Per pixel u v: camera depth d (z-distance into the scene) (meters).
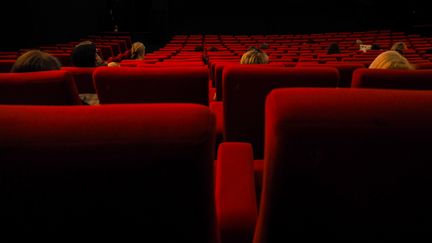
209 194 0.39
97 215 0.38
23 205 0.37
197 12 12.48
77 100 0.97
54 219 0.38
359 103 0.35
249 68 1.16
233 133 1.30
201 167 0.35
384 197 0.37
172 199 0.37
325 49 7.44
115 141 0.34
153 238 0.41
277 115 0.35
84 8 9.62
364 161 0.35
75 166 0.34
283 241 0.44
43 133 0.34
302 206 0.40
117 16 11.96
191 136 0.34
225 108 1.24
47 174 0.35
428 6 11.75
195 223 0.40
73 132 0.34
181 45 8.84
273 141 0.35
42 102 0.92
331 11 12.42
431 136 0.34
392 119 0.34
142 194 0.37
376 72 1.05
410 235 0.40
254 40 10.24
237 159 0.93
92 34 10.34
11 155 0.34
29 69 1.23
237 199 0.73
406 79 1.04
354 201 0.38
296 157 0.36
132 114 0.35
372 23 12.34
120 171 0.35
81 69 1.55
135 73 1.15
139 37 11.35
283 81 1.16
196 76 1.17
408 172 0.35
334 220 0.40
